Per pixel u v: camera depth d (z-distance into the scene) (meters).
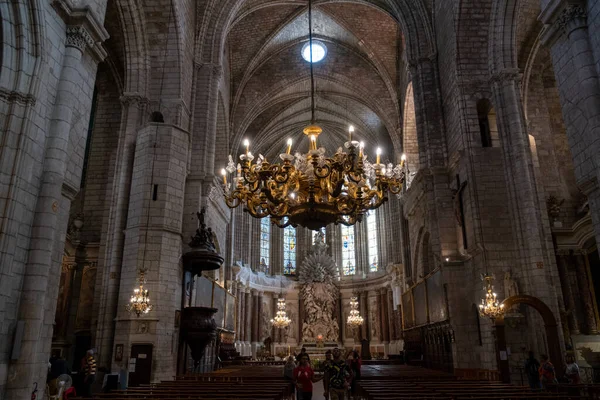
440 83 22.72
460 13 19.94
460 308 19.39
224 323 27.58
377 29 30.88
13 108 8.88
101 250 19.83
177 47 19.97
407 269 31.03
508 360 16.28
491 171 18.67
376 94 34.25
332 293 42.38
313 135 13.41
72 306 20.08
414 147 31.67
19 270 8.75
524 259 17.00
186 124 21.00
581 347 18.62
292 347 41.22
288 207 13.12
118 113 23.38
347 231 44.94
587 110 9.24
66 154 9.91
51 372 12.51
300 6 30.08
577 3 9.69
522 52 22.45
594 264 20.73
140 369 15.41
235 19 26.72
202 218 19.14
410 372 18.50
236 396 9.27
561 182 22.66
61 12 10.12
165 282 16.64
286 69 34.72
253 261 40.59
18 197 8.70
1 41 9.04
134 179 17.89
